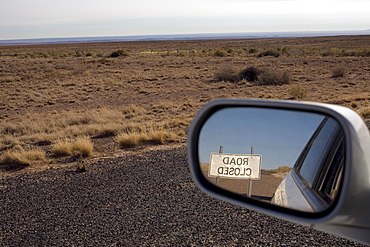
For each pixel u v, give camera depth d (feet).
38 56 254.06
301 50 274.57
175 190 21.31
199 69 149.89
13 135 51.29
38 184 24.72
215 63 172.65
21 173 29.19
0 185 25.25
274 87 97.55
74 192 22.27
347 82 100.53
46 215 18.69
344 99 68.33
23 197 21.98
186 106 71.67
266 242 14.44
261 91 90.94
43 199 21.33
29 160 33.06
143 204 19.35
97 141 42.22
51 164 31.96
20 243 15.62
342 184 5.02
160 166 27.22
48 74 136.36
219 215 17.33
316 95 81.30
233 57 209.97
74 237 15.88
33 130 52.80
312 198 6.91
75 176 26.11
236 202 7.10
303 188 7.70
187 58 206.28
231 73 115.44
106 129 47.11
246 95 84.53
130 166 27.89
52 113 72.59
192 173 7.64
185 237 15.23
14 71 154.71
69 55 265.95
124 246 14.79
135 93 96.58
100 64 179.52
